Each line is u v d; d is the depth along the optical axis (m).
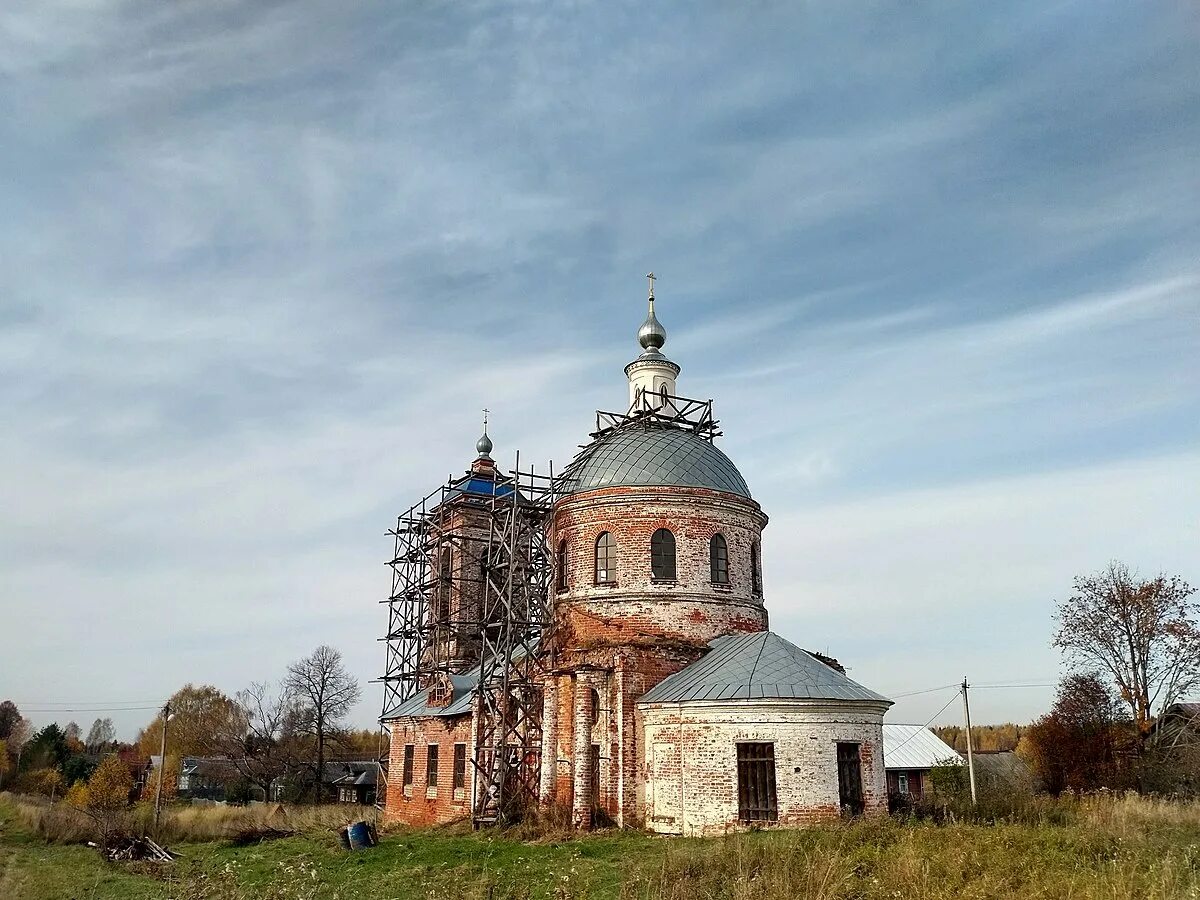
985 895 15.03
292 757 76.19
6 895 23.98
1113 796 36.59
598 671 31.00
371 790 75.00
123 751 123.25
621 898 17.20
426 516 47.59
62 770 90.88
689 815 27.67
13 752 103.12
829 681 28.31
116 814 40.53
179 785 87.75
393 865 25.25
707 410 40.72
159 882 25.52
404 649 46.44
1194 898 14.70
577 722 30.52
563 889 17.47
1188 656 50.19
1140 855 19.03
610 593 33.88
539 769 32.53
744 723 27.59
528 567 37.00
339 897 20.00
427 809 38.38
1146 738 50.97
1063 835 21.72
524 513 37.50
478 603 45.56
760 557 37.28
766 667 28.84
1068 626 54.06
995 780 49.75
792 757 27.06
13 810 46.97
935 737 60.94
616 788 29.94
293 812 46.34
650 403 41.12
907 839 20.27
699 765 27.89
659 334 42.84
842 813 26.75
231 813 44.69
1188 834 24.77
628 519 34.47
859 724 27.92
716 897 16.80
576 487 36.16
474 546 46.72
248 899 19.95
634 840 26.80
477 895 18.72
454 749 37.09
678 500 34.50
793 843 20.70
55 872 28.27
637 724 30.38
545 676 32.31
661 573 34.06
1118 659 52.34
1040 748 55.59
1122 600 52.38
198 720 103.12
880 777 28.06
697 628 33.44
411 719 40.97
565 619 34.88
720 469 36.38
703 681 29.11
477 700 34.53
